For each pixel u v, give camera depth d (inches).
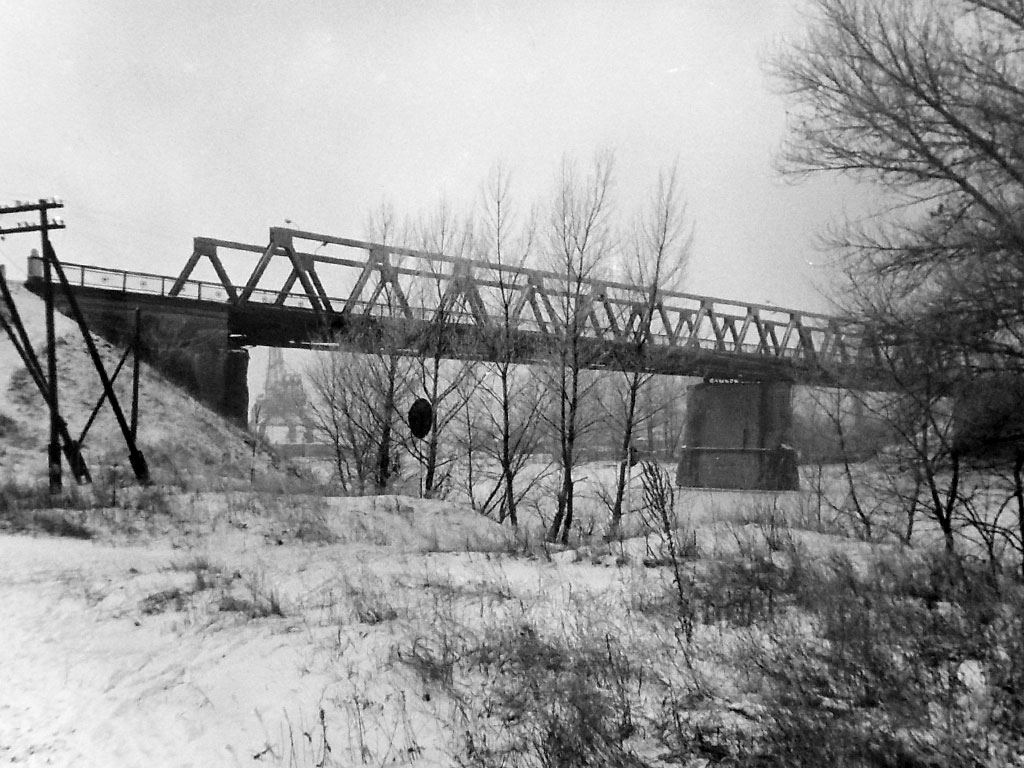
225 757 207.3
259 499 788.0
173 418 1203.9
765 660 250.4
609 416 1043.3
